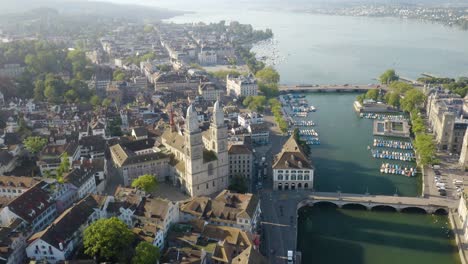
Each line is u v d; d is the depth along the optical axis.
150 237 192.88
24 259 188.62
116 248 181.38
